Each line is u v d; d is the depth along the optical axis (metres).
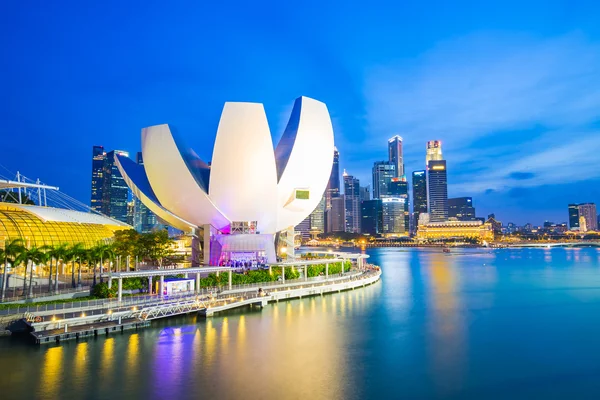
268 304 63.53
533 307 65.44
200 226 80.75
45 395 30.92
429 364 38.28
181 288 59.59
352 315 57.19
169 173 74.50
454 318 56.56
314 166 81.75
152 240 73.94
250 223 80.12
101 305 50.06
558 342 45.25
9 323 43.97
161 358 38.56
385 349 42.59
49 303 50.09
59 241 72.12
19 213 72.62
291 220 85.62
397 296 74.81
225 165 73.50
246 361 38.34
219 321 52.34
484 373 36.25
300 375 35.31
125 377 34.25
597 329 50.78
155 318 51.50
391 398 31.36
